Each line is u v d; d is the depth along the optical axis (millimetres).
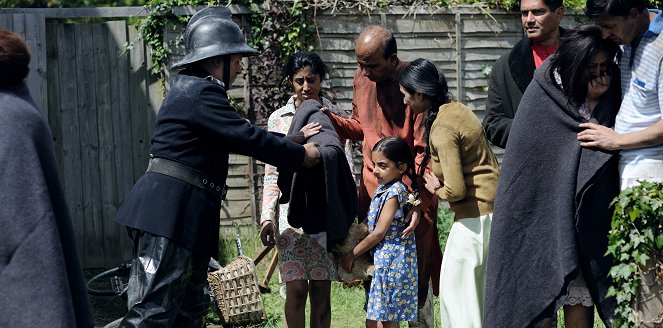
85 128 9195
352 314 7219
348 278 5684
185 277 4840
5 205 3568
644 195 4352
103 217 9250
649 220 4367
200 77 4969
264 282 7934
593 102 4742
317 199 5465
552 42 5426
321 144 5383
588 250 4652
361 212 5918
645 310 4453
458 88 9461
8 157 3594
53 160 3764
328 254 5680
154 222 4762
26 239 3561
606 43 4602
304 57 5863
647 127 4527
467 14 9406
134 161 9266
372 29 5684
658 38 4445
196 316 5137
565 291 4676
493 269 4855
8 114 3650
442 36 9430
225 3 9227
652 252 4395
